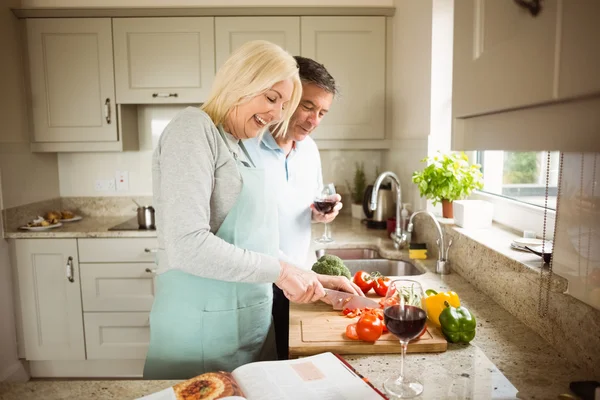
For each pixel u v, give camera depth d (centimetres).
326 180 323
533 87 53
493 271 140
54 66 273
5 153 259
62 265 265
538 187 163
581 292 95
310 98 157
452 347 108
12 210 265
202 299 118
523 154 175
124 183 317
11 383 92
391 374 95
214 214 117
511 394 86
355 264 204
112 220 302
